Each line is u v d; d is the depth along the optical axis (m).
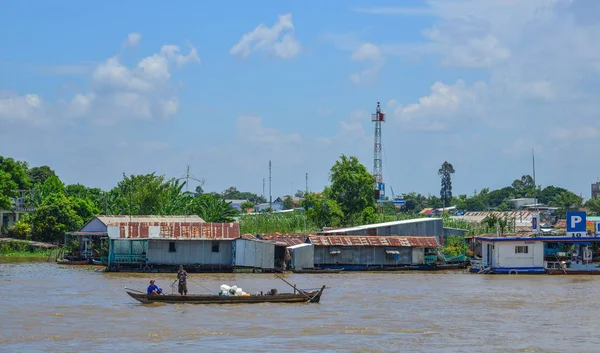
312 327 40.97
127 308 47.38
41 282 63.78
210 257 78.75
